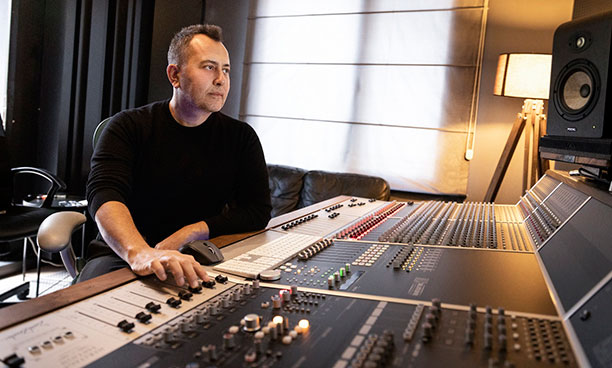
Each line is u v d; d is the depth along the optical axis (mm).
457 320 852
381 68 4461
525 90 3436
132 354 720
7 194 3328
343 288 1047
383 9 4430
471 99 4172
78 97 4191
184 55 1666
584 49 1700
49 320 824
